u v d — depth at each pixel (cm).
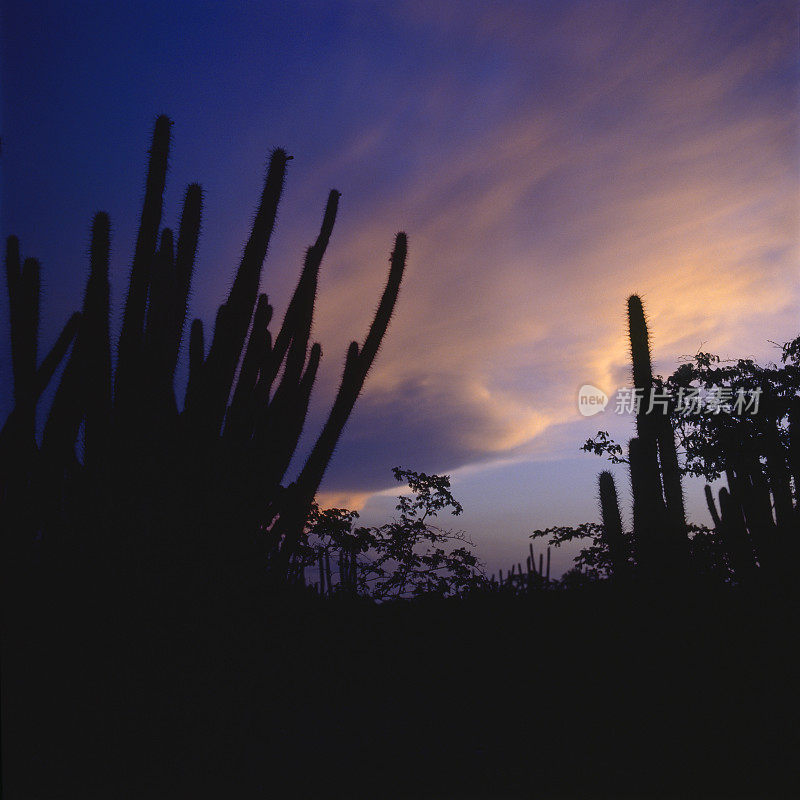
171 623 507
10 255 609
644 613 670
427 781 454
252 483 586
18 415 532
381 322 643
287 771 471
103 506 520
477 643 713
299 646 632
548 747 513
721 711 550
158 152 560
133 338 534
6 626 488
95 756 458
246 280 565
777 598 652
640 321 815
